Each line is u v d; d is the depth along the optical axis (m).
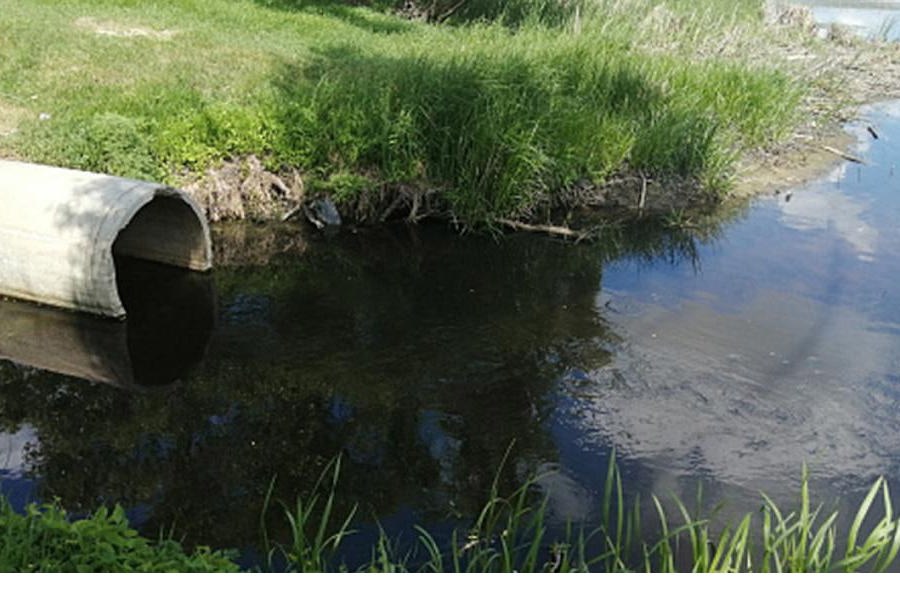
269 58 12.15
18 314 7.55
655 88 11.71
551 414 6.47
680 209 10.46
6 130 9.25
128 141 8.96
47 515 4.09
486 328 7.78
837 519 5.39
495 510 5.41
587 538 5.15
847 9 27.88
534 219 10.04
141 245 8.66
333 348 7.41
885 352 7.39
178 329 7.65
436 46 13.61
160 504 5.41
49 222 7.38
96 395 6.68
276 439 6.17
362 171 9.71
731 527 5.28
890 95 15.70
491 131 9.68
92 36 12.20
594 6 16.62
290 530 5.20
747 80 12.76
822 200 10.86
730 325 7.81
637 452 6.03
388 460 5.94
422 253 9.32
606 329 7.76
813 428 6.35
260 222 9.48
